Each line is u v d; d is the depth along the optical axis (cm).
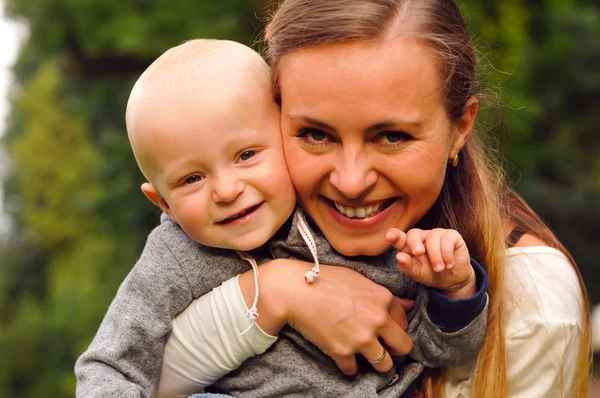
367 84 154
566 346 180
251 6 723
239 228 170
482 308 167
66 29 888
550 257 189
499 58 611
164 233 183
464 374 185
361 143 159
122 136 773
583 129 741
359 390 174
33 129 1340
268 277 177
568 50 687
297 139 165
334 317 172
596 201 709
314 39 156
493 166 204
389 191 164
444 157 167
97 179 801
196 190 167
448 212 190
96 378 166
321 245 179
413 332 179
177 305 177
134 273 178
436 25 161
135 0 773
